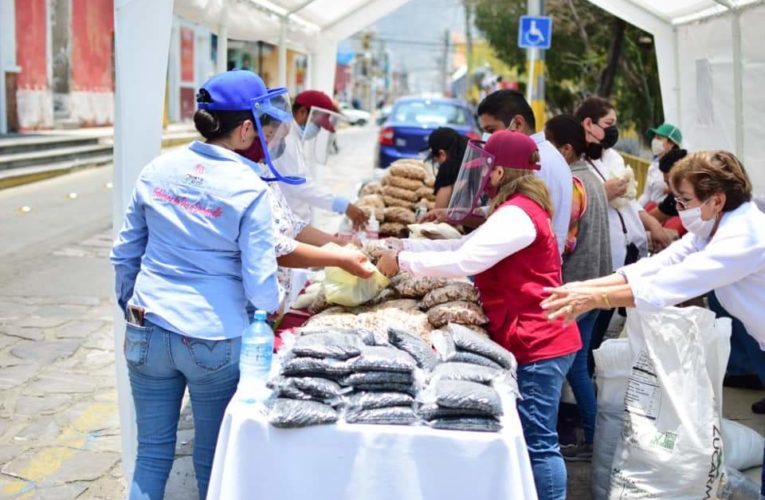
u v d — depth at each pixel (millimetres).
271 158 3199
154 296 2863
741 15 6160
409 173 6465
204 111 2951
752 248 3068
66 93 21078
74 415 4973
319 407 2684
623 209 5000
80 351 6141
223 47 5594
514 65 21328
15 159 14500
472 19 23875
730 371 5445
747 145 6184
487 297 3424
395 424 2691
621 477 3559
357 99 74562
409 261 3426
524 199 3301
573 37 16891
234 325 2900
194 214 2855
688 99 7527
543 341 3260
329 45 8945
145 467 3029
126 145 3646
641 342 3596
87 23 22203
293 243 3357
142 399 3037
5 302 7352
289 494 2682
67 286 7961
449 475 2645
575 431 4508
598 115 5031
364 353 2832
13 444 4559
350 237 4754
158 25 3609
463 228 4805
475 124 16141
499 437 2627
